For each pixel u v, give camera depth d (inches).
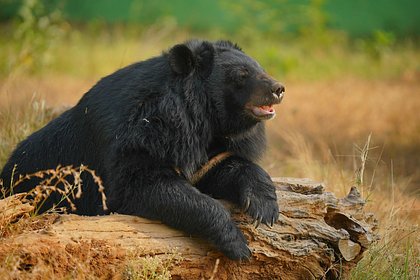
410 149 786.8
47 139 454.6
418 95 1048.2
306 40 1316.4
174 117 405.4
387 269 421.1
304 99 1007.6
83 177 431.5
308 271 386.9
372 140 813.9
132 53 1153.4
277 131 820.6
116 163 397.4
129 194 390.6
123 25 1422.2
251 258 380.2
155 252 363.9
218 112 423.8
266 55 1182.3
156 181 387.5
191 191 383.2
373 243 433.4
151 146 395.5
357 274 411.8
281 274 386.6
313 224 388.5
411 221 511.8
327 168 584.7
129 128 398.3
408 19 1457.9
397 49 1368.1
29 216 356.8
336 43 1346.0
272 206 387.9
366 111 936.3
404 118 905.5
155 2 1439.5
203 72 421.1
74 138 439.8
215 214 375.6
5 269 314.0
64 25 1294.3
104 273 348.2
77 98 892.6
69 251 341.4
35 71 1038.4
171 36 1311.5
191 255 374.9
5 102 695.1
